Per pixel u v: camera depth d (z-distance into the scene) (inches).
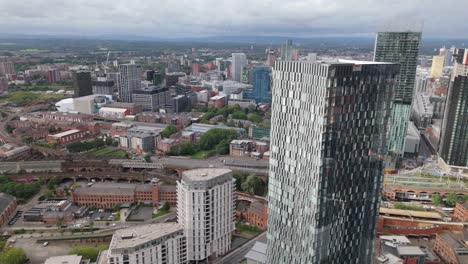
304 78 6353.3
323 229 6742.1
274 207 7618.1
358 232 7431.1
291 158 6953.7
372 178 7170.3
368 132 6791.3
